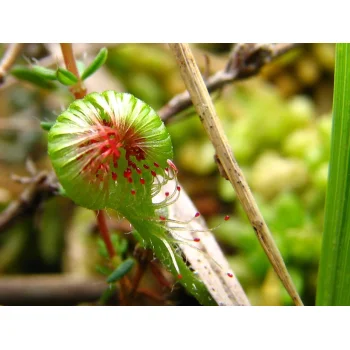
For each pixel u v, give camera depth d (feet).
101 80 0.24
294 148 0.23
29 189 0.17
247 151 0.23
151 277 0.20
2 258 0.23
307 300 0.19
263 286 0.19
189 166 0.24
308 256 0.19
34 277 0.19
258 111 0.24
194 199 0.23
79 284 0.17
